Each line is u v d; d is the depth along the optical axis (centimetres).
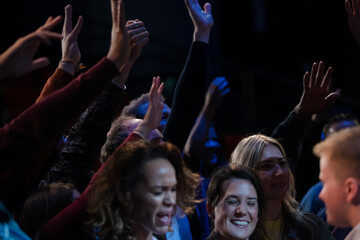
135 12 929
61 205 251
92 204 229
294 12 1168
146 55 957
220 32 1160
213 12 1137
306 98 355
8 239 195
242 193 278
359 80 1093
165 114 370
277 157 317
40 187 263
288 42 1170
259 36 1184
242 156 324
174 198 227
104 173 232
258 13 1177
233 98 1078
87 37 897
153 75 950
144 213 222
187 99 330
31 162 218
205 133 447
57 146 295
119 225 224
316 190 400
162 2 955
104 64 216
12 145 200
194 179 247
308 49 1155
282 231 314
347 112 498
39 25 866
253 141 325
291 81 1148
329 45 1133
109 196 227
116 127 311
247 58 1184
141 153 227
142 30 274
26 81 736
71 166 269
